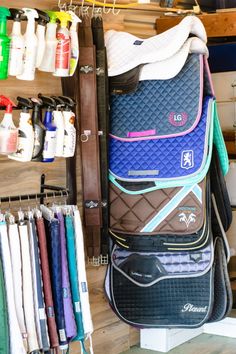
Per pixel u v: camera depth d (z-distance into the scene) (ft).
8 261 8.45
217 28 13.87
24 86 9.68
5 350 8.38
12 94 9.50
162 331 12.12
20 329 8.59
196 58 10.72
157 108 10.80
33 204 9.84
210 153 10.52
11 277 8.47
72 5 10.52
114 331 11.89
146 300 10.97
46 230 9.18
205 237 10.60
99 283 11.49
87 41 10.43
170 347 12.26
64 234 9.30
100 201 10.66
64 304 9.27
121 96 11.04
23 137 8.67
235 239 14.25
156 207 10.73
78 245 9.48
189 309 10.81
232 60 15.24
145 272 10.96
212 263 10.74
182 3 15.65
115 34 10.94
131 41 10.86
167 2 13.26
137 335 12.51
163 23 12.53
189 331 12.80
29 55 8.64
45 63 9.11
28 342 8.73
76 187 10.65
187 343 12.64
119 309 11.11
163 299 10.91
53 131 9.06
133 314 11.05
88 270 11.20
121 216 10.93
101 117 10.64
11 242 8.53
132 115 10.95
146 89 10.91
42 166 10.03
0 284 8.34
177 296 10.87
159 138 10.73
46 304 9.01
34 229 8.85
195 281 10.84
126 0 11.82
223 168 11.10
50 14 9.12
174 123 10.67
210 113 10.61
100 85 10.58
